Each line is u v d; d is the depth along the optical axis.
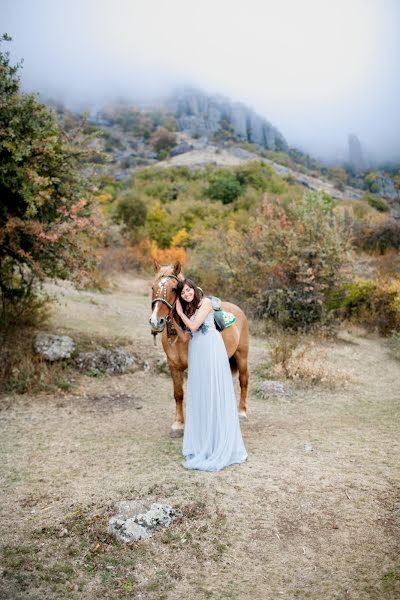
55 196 8.27
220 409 4.87
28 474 4.78
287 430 6.05
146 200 38.94
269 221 13.55
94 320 11.34
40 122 8.09
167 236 28.53
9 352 7.88
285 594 3.12
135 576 3.32
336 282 12.47
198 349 4.89
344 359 10.24
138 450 5.35
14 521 3.96
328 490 4.32
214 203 36.75
